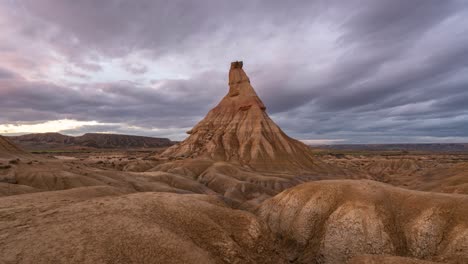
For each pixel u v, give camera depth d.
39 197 25.20
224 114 153.88
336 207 34.00
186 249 17.66
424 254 27.48
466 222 26.98
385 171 141.75
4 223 17.50
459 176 62.62
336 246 30.30
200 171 95.88
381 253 28.44
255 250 22.61
